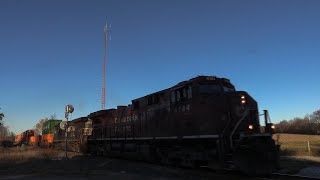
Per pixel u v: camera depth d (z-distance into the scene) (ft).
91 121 142.61
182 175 64.44
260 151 58.54
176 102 78.54
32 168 83.10
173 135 79.30
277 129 69.21
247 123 65.98
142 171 73.56
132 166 82.84
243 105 67.05
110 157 117.60
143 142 95.55
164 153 84.94
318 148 133.18
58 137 183.83
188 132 73.67
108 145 119.65
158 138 85.97
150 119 90.89
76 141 153.69
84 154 137.90
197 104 71.05
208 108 68.80
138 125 97.81
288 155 109.40
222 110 66.49
